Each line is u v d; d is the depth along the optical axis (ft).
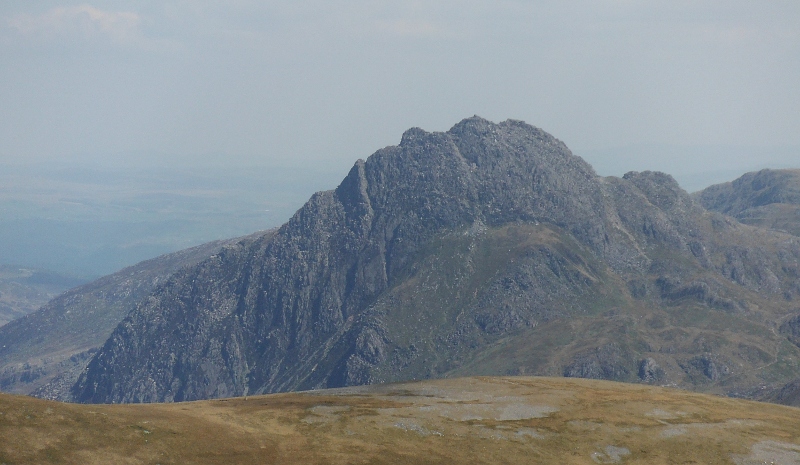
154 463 275.39
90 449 272.72
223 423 333.21
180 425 314.76
